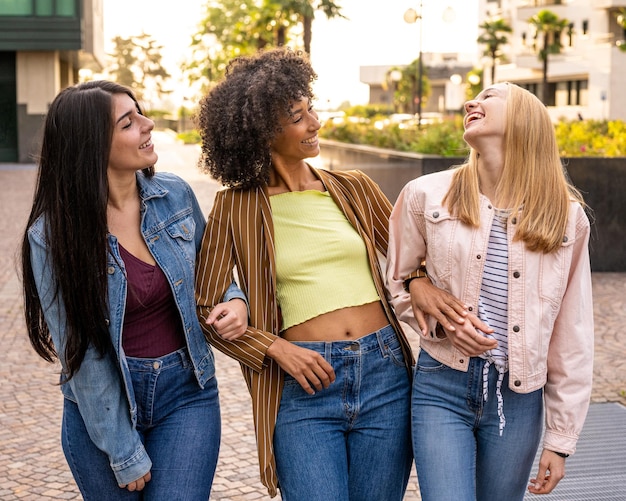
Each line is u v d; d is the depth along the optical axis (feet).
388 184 41.16
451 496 7.99
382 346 8.76
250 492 13.14
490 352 8.09
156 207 8.43
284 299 8.80
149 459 8.10
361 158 47.91
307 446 8.50
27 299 8.10
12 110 98.53
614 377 19.16
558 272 8.04
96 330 7.77
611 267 33.40
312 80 8.88
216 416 8.62
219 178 8.99
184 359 8.41
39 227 7.82
